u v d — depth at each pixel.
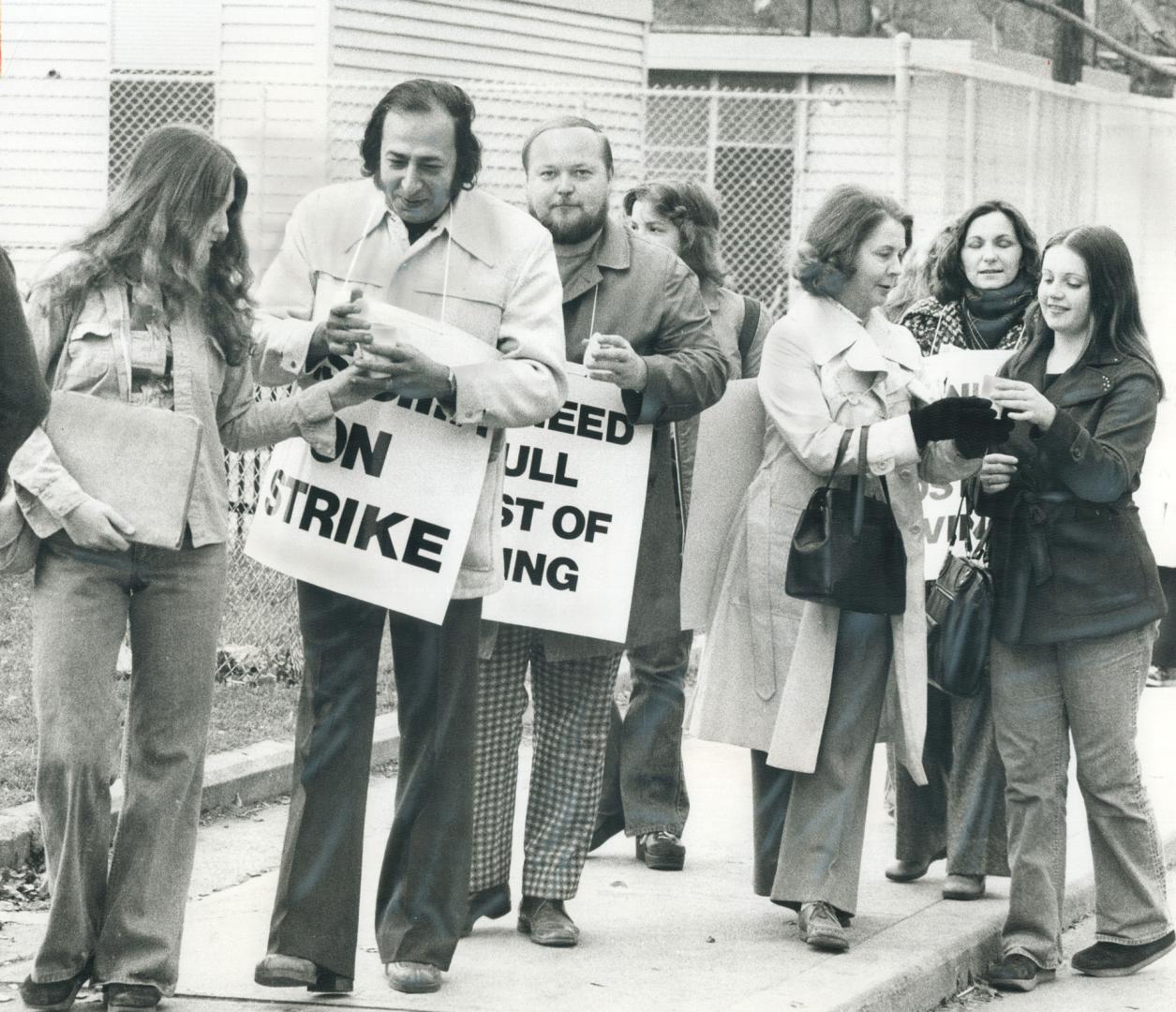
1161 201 20.91
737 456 6.48
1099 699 6.22
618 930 6.35
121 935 5.20
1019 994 6.26
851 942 6.30
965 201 17.95
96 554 5.08
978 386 7.17
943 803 7.16
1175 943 6.46
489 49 21.14
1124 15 31.25
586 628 6.10
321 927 5.37
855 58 26.64
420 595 5.30
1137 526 6.24
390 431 5.32
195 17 20.11
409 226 5.44
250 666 10.30
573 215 6.14
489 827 6.20
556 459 6.13
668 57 26.80
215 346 5.25
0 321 3.94
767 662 6.32
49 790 5.12
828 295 6.24
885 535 6.04
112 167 20.70
